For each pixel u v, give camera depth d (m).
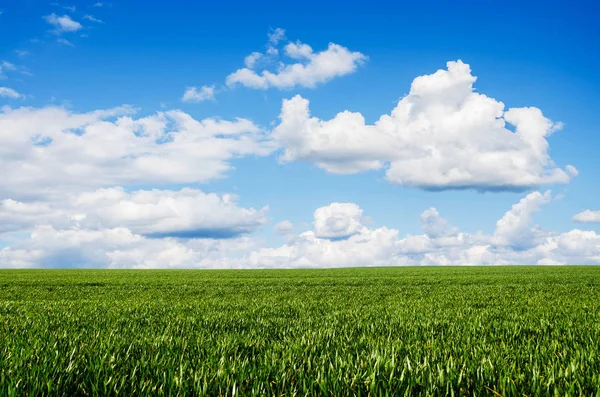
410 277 42.31
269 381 4.68
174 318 11.48
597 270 57.41
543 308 14.31
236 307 15.38
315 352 6.31
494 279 37.59
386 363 5.11
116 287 29.86
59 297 21.75
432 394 4.08
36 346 6.53
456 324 9.80
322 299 19.48
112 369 5.00
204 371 4.89
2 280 37.97
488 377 4.68
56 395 4.18
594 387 4.29
